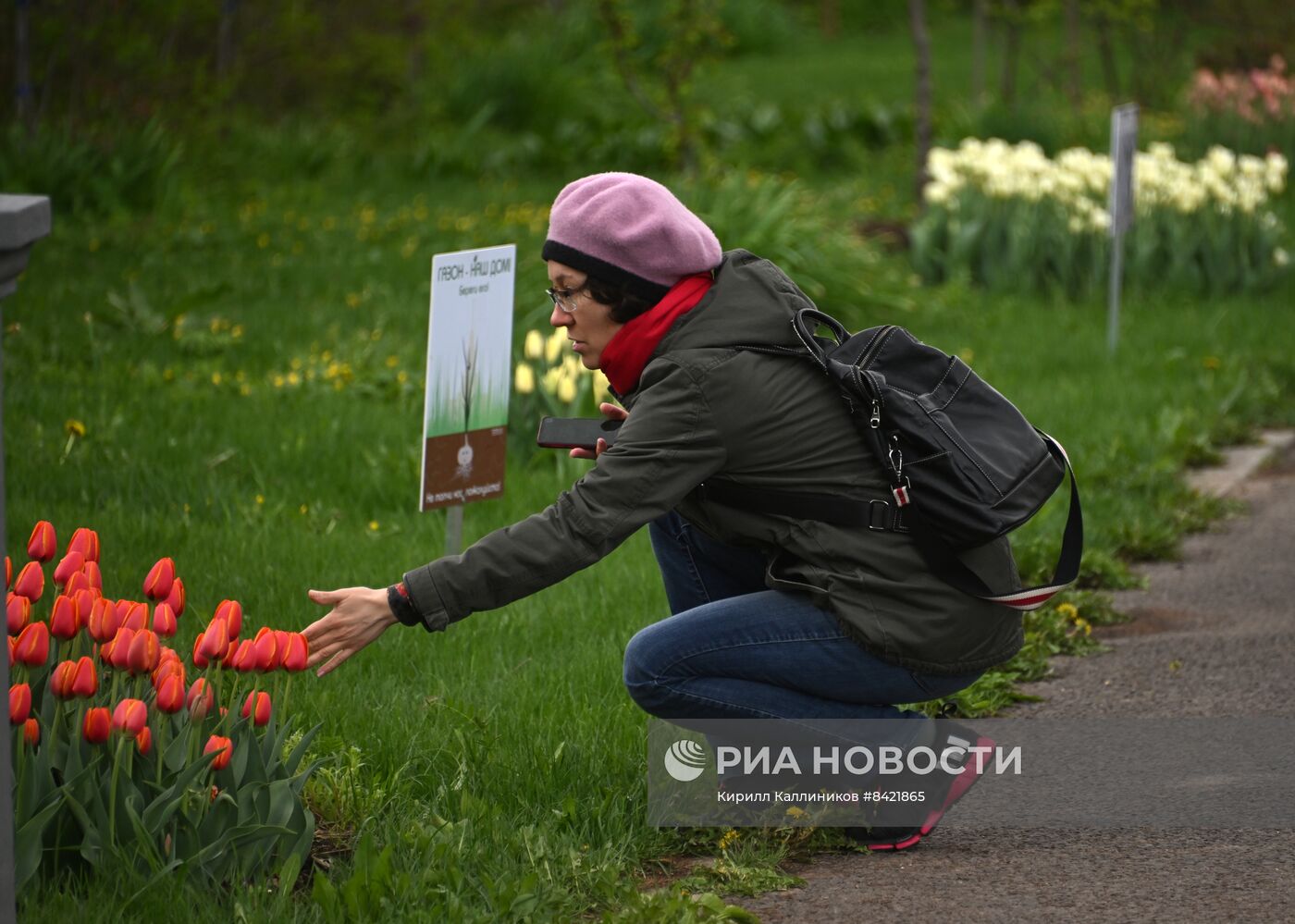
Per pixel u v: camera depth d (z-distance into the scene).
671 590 6.25
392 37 32.25
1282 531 11.30
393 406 13.48
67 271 18.45
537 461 11.97
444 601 5.07
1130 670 8.33
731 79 39.88
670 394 5.13
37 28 24.78
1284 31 37.66
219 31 28.66
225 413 12.70
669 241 5.20
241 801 5.04
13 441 11.18
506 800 5.95
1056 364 15.92
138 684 5.04
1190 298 19.12
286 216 22.94
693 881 5.39
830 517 5.27
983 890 5.42
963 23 62.50
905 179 29.39
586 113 32.06
